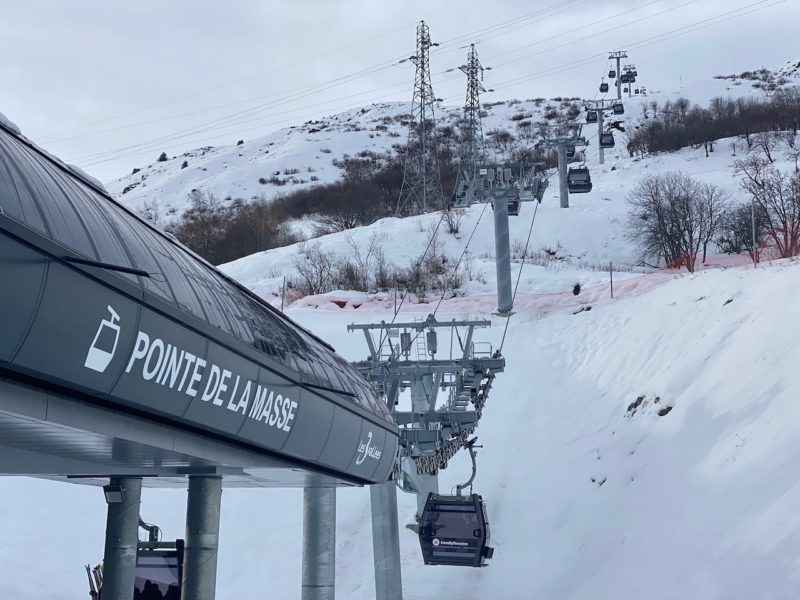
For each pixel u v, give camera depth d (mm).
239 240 97188
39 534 32969
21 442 12789
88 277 9773
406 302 54969
